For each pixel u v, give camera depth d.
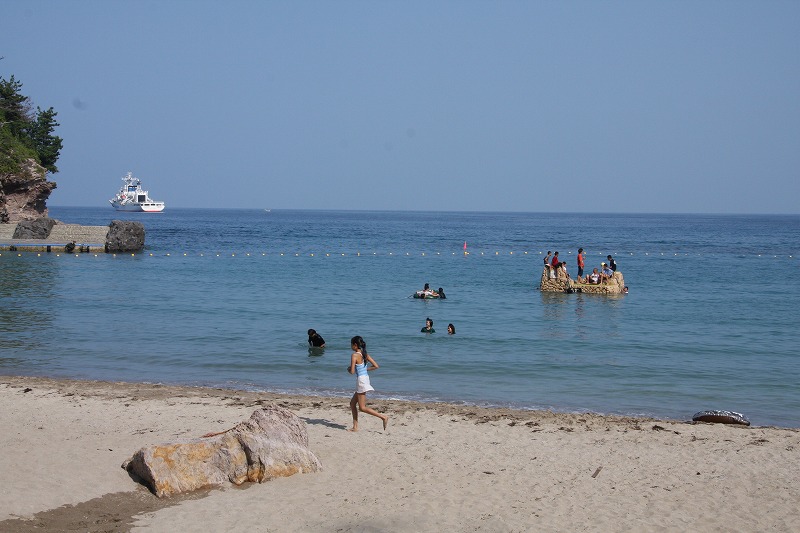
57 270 52.66
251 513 10.66
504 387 20.30
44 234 79.19
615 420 16.20
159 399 17.50
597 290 42.47
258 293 41.19
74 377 20.75
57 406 16.56
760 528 10.26
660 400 19.08
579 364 23.31
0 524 9.91
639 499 11.36
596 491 11.71
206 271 54.72
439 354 24.53
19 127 114.38
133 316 31.88
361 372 14.84
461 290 44.16
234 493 11.42
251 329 28.89
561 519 10.61
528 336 28.19
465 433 14.89
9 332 27.52
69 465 12.28
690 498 11.38
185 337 27.00
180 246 86.69
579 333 29.08
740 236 140.62
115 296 38.62
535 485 11.97
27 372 21.28
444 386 20.31
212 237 112.06
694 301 39.91
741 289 46.41
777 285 49.06
